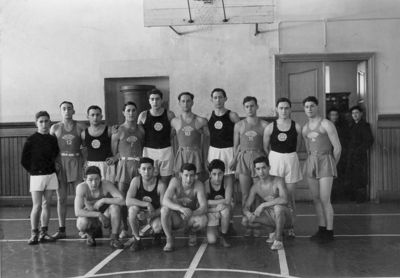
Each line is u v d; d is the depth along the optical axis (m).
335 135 5.69
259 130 6.07
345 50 8.51
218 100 6.13
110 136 6.20
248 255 5.26
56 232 6.61
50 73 8.90
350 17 8.49
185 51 8.69
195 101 8.70
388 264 4.85
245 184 6.11
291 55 8.52
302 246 5.63
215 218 5.62
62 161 6.27
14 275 4.71
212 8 7.63
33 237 5.95
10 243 6.03
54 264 5.06
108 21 8.78
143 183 5.61
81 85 8.84
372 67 8.49
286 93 8.65
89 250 5.61
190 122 6.11
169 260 5.11
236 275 4.56
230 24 8.15
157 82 8.91
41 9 8.88
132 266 4.92
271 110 8.59
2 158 8.95
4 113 8.98
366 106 8.62
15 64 8.95
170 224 5.46
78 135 6.33
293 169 5.86
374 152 8.55
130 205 5.53
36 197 5.96
